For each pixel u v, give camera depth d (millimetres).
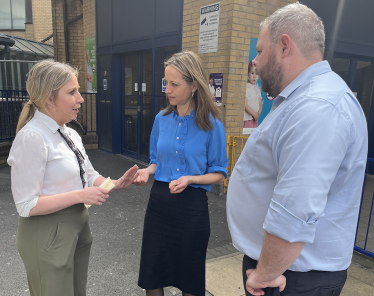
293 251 958
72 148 1555
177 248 1822
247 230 1229
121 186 1716
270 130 1091
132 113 6992
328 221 1075
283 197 945
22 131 1396
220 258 2869
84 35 8148
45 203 1360
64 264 1445
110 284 2447
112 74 7129
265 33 1146
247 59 4434
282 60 1104
